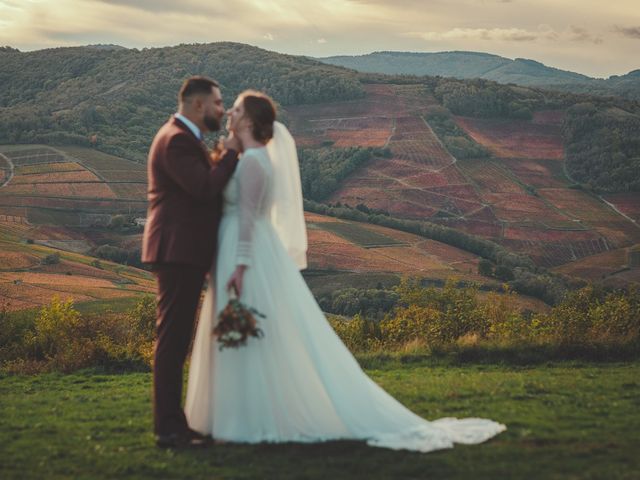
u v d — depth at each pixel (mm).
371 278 119188
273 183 5980
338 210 160875
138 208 155625
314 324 5965
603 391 8367
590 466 5016
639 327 14836
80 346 15891
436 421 6398
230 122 6012
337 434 5824
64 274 107250
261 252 5867
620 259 146750
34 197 153375
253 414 5727
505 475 4859
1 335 28297
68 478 4953
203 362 6031
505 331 16844
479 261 127188
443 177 186000
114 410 7820
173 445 5695
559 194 183250
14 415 7707
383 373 11812
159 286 5789
